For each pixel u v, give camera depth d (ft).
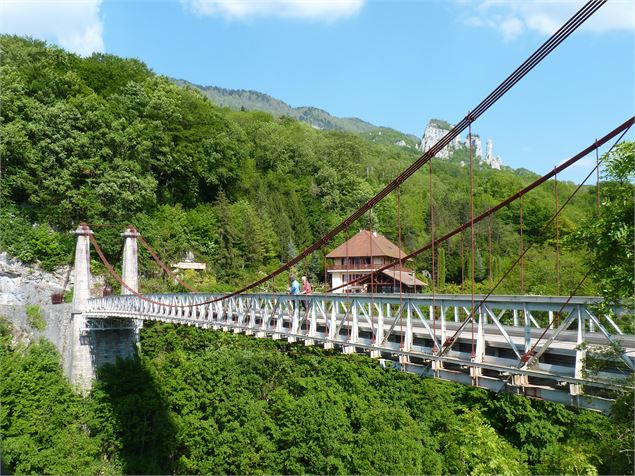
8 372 104.47
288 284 181.47
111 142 160.86
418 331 54.24
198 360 114.83
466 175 452.76
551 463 79.66
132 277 134.72
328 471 86.99
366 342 53.72
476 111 44.32
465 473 87.30
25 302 128.77
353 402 104.47
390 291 162.09
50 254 139.85
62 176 146.61
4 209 138.51
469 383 43.88
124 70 196.24
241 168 223.71
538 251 140.56
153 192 168.25
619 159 38.50
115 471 96.78
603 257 39.78
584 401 37.65
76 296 123.44
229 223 182.70
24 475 89.71
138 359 121.90
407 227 259.60
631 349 40.63
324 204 249.55
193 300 94.02
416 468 89.35
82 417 104.68
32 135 147.43
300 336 62.49
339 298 57.93
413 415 108.58
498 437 87.66
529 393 39.63
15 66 156.15
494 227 230.07
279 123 399.44
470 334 52.47
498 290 118.21
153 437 99.35
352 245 192.13
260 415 99.04
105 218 153.89
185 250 171.22
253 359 115.34
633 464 45.32
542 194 271.90
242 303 76.95
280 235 210.18
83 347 119.14
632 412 36.78
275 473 89.66
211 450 95.30
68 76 163.73
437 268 201.98
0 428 96.07
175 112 191.01
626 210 38.06
